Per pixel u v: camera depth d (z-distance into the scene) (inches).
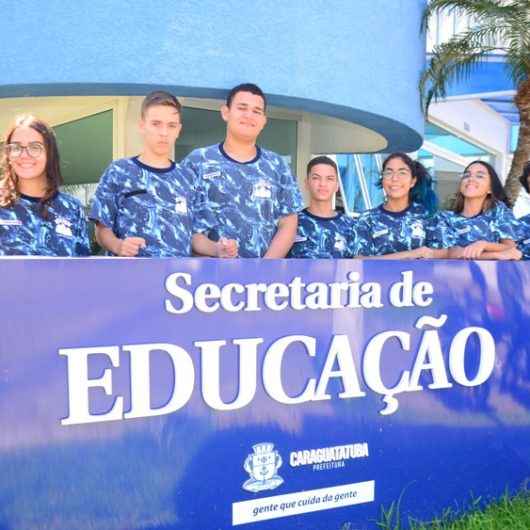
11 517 79.4
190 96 191.0
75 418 81.7
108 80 174.6
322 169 144.6
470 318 110.3
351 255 147.7
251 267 91.2
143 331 85.0
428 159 552.4
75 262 80.9
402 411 104.7
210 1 177.6
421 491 107.1
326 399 98.0
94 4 171.9
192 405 88.4
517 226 146.3
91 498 83.1
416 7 238.5
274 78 188.5
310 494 97.7
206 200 122.6
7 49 175.6
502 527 104.8
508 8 279.7
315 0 191.8
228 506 91.6
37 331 79.5
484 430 112.9
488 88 371.2
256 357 92.4
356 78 205.2
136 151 214.4
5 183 103.9
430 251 134.6
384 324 102.4
